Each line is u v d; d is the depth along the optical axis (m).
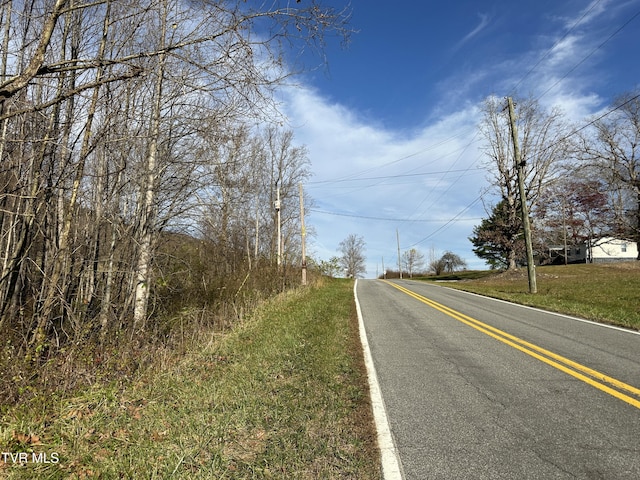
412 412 4.34
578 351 6.93
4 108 6.03
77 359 6.04
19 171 6.66
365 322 10.86
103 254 9.04
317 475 3.10
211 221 9.89
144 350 6.99
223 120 6.95
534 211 36.28
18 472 3.22
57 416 4.41
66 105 7.12
